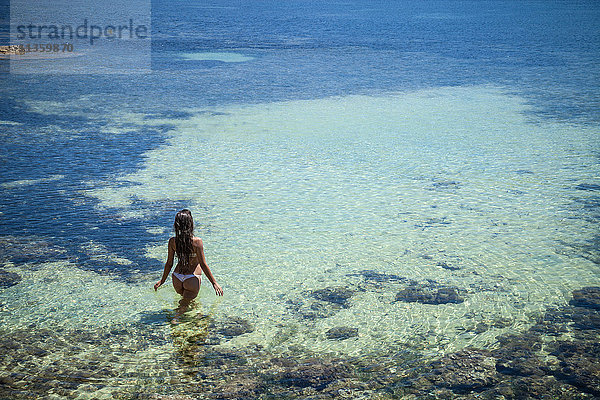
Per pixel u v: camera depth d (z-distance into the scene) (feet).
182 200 33.37
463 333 18.94
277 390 15.70
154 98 68.03
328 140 48.42
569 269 24.11
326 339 18.66
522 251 26.08
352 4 329.11
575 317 20.01
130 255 25.57
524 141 47.21
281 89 75.00
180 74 88.22
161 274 23.68
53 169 39.29
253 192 34.99
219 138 49.11
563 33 152.97
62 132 50.26
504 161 41.45
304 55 112.47
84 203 32.55
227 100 67.10
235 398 15.31
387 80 82.17
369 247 26.78
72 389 15.57
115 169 39.60
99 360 17.13
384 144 46.93
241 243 27.17
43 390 15.49
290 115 58.75
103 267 24.22
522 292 22.03
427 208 32.14
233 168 40.19
